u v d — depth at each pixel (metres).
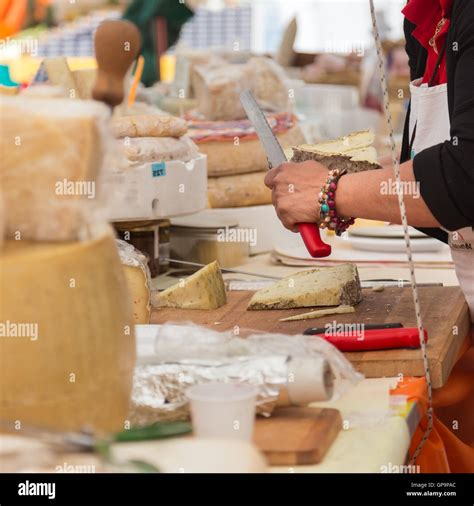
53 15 3.57
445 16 1.53
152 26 3.32
